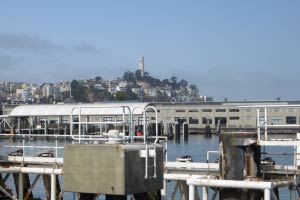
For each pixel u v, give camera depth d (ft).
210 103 590.14
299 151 79.77
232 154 76.28
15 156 102.83
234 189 72.74
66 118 246.88
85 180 64.54
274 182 70.95
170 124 524.93
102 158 63.87
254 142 77.20
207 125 555.28
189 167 89.71
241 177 75.77
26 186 98.37
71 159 65.26
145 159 65.67
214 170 87.61
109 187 63.46
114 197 65.10
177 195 124.16
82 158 64.75
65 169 65.51
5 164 100.99
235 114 567.59
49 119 304.30
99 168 63.98
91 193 64.90
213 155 284.20
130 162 63.82
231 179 75.72
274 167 82.48
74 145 65.16
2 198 97.50
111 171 63.46
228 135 76.69
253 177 75.10
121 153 63.16
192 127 595.47
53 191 90.63
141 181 65.26
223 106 575.79
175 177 83.05
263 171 80.53
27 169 92.73
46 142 294.46
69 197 120.78
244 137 77.00
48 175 97.09
